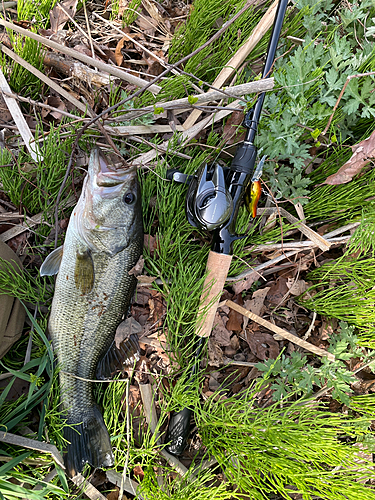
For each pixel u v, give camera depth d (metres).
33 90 0.45
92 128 0.42
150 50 0.47
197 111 0.44
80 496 0.41
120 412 0.43
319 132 0.39
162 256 0.43
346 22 0.43
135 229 0.39
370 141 0.40
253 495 0.39
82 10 0.46
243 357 0.46
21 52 0.43
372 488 0.44
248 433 0.41
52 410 0.38
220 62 0.45
